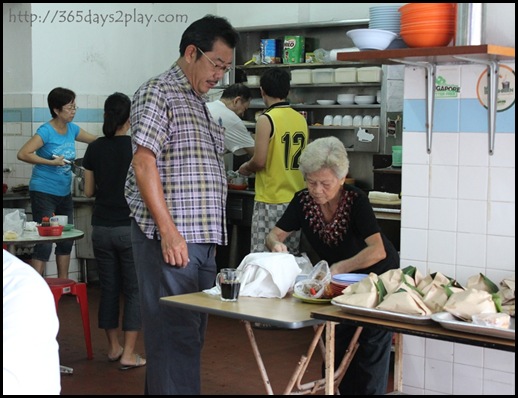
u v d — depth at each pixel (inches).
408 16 125.0
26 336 65.8
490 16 126.3
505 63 125.4
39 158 255.0
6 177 293.6
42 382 66.5
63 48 291.6
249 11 314.7
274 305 120.2
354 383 139.7
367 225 136.3
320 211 142.0
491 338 97.6
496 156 128.1
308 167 133.6
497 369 130.3
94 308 263.0
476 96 129.1
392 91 266.2
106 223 191.9
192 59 138.6
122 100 191.5
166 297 125.2
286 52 288.8
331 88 289.3
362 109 282.2
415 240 136.9
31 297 67.1
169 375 138.2
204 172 139.8
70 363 201.0
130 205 140.7
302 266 140.7
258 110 303.3
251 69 303.6
